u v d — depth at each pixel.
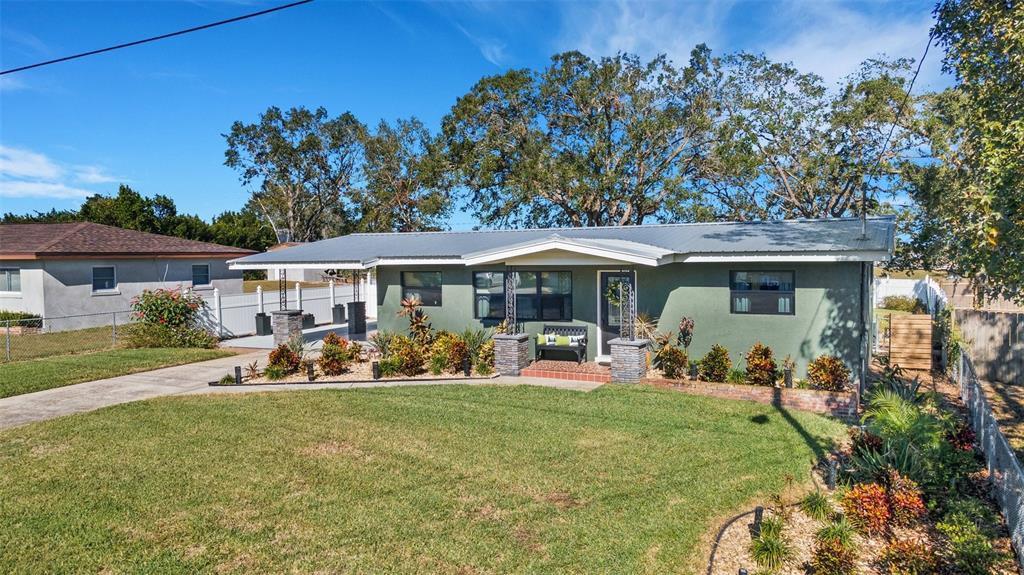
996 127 7.01
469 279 15.73
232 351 18.16
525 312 15.10
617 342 12.49
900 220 19.72
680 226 16.86
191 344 18.83
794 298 12.26
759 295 12.61
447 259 14.80
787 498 6.72
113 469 7.70
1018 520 5.46
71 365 15.09
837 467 7.38
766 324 12.52
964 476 7.33
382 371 13.69
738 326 12.78
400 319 16.77
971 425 9.63
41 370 14.38
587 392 11.72
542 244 12.77
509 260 13.67
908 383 12.51
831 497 6.78
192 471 7.62
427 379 13.30
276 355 13.98
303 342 17.81
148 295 19.25
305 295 25.20
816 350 12.08
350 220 55.25
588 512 6.36
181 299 19.50
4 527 6.09
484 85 30.48
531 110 30.59
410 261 15.30
